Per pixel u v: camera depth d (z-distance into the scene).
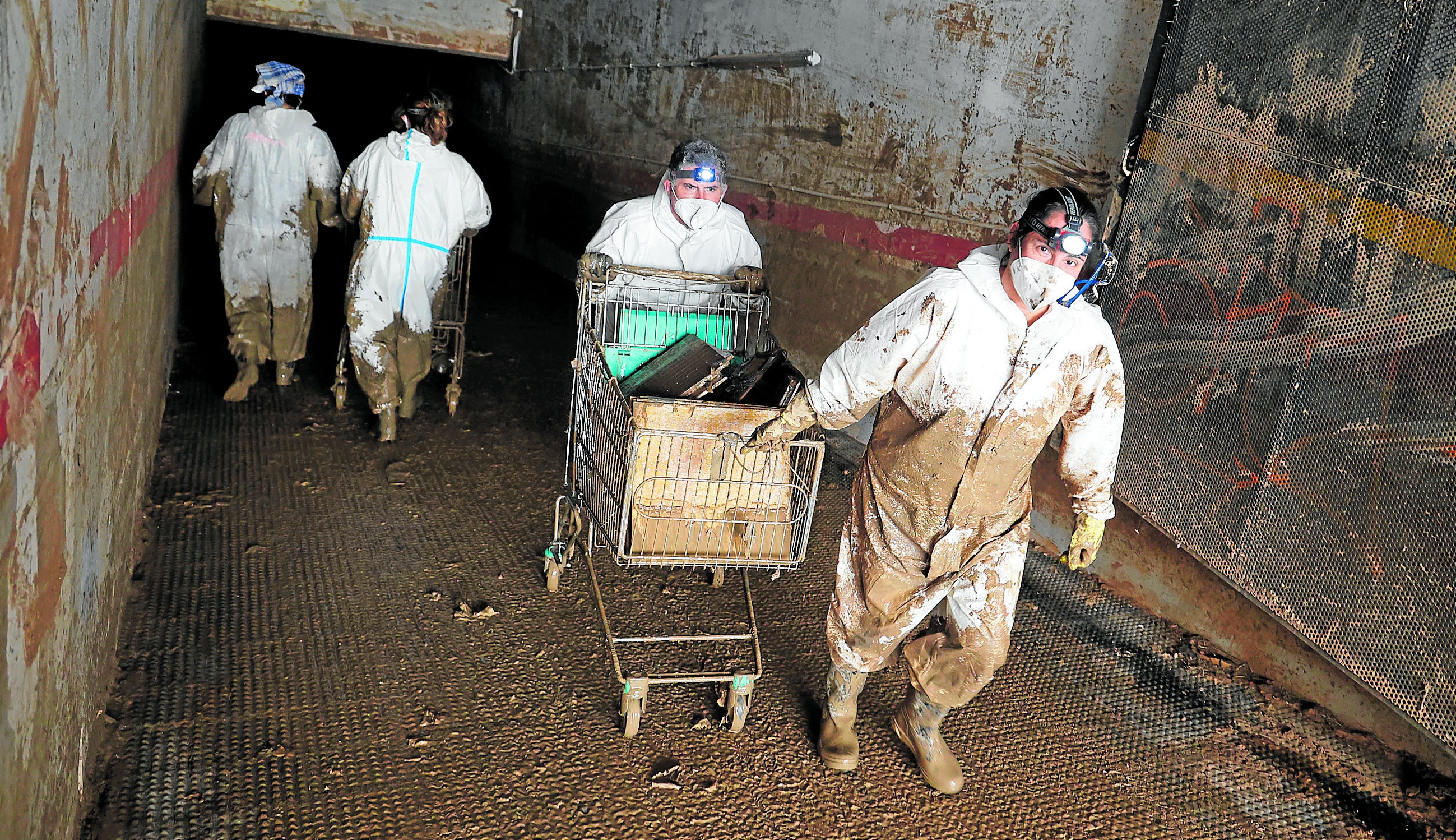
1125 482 4.23
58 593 2.01
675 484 3.16
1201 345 3.79
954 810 3.02
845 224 5.78
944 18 4.95
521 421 5.82
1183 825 3.06
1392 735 3.41
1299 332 3.38
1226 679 3.83
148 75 3.42
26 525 1.68
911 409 2.71
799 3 6.01
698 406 3.07
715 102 6.95
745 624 3.94
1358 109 3.14
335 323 7.38
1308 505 3.38
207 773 2.79
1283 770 3.35
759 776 3.07
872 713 3.45
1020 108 4.61
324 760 2.91
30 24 1.57
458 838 2.68
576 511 3.77
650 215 3.86
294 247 5.32
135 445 3.64
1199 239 3.77
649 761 3.08
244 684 3.21
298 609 3.68
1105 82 4.21
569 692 3.39
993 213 4.79
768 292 3.88
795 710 3.43
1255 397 3.57
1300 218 3.35
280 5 6.86
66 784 2.25
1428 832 3.09
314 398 5.81
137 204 3.23
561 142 9.44
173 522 4.19
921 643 2.93
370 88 12.91
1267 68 3.47
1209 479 3.79
